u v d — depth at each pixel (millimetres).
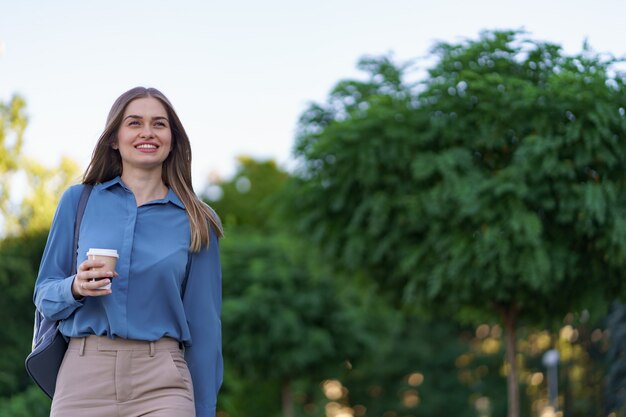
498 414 27219
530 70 9180
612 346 13172
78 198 3189
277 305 19734
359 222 9688
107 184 3178
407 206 9219
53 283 3051
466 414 28500
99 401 3002
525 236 8492
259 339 19703
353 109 9750
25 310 12297
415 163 8977
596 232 8719
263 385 26578
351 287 10484
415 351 28719
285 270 19781
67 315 3025
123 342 3025
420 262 9359
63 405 3004
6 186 12445
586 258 9109
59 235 3154
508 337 9695
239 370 20109
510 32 9070
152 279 3078
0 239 12352
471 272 8969
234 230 21984
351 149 9406
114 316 3014
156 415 2998
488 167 9211
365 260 9820
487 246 8562
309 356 20000
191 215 3209
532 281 8547
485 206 8625
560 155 8633
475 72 9086
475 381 28859
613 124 8430
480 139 8953
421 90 9398
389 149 9258
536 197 8656
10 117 12516
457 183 8734
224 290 20203
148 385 3027
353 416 30156
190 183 3291
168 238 3152
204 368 3219
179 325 3121
